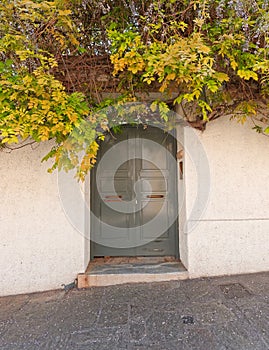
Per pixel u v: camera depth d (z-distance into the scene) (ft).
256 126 12.05
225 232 11.98
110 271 11.73
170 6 8.83
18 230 11.03
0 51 8.16
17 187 11.09
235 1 8.50
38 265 11.09
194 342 7.32
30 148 11.22
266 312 8.68
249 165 12.20
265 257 12.10
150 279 11.43
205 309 9.00
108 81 10.17
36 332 8.01
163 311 8.96
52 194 11.27
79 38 9.48
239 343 7.22
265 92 10.30
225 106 10.99
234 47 9.01
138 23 9.09
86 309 9.30
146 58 8.37
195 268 11.75
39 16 7.95
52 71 9.54
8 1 7.68
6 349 7.25
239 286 10.69
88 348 7.22
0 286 10.83
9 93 8.31
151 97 10.72
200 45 7.93
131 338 7.57
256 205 12.16
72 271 11.32
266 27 8.61
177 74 8.14
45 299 10.28
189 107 11.19
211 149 12.09
